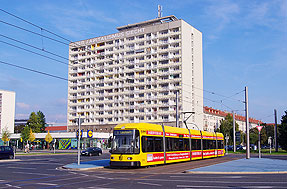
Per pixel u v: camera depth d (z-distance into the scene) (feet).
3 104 370.32
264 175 57.36
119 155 73.46
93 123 334.65
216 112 386.73
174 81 290.76
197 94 312.09
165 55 300.40
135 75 312.71
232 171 63.62
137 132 74.69
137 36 316.60
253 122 501.56
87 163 91.15
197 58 317.22
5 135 239.09
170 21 319.47
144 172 65.46
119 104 320.09
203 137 115.03
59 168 77.46
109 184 45.93
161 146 84.17
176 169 72.08
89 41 345.31
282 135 201.16
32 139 233.96
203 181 48.11
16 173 64.18
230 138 288.30
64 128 399.03
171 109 289.94
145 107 303.89
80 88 349.82
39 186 44.21
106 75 331.57
